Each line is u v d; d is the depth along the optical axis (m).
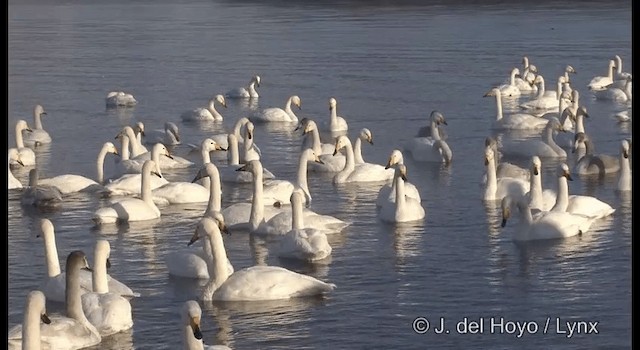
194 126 60.25
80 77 78.19
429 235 35.03
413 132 56.28
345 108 64.12
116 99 66.06
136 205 37.06
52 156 50.62
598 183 43.88
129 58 89.00
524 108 66.06
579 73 80.44
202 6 144.38
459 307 28.31
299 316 27.42
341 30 107.81
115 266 31.81
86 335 24.98
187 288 29.42
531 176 38.97
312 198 41.12
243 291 28.06
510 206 34.50
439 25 111.88
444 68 80.94
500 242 34.16
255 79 70.44
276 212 36.03
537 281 30.23
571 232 34.41
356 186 43.12
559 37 100.25
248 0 152.12
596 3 134.88
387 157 50.16
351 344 25.91
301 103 66.94
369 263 31.91
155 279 30.31
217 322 27.06
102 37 105.38
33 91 71.44
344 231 35.62
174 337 26.03
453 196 41.12
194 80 77.00
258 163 35.25
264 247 33.56
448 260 32.22
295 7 138.25
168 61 86.88
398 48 92.62
